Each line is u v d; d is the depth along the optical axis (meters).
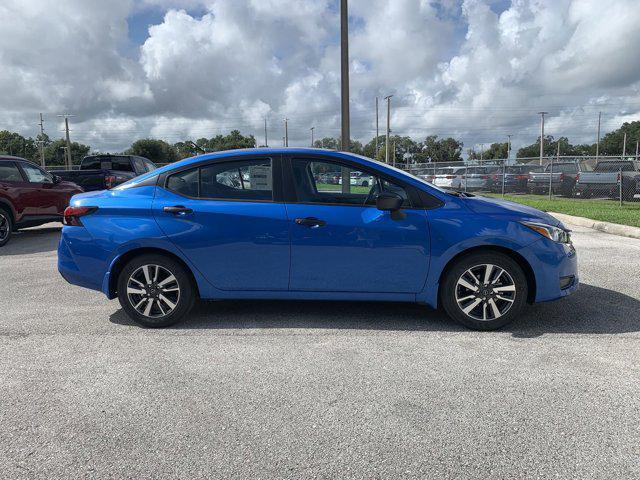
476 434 2.62
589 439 2.56
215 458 2.44
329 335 4.15
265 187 4.31
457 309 4.20
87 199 4.46
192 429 2.70
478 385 3.18
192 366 3.54
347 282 4.23
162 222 4.27
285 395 3.08
